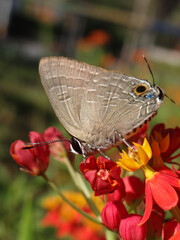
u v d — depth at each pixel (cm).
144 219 9
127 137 10
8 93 40
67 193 18
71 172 11
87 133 10
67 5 56
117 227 9
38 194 23
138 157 10
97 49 39
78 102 10
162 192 9
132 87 10
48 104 33
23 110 36
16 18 80
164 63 47
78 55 38
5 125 32
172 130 10
